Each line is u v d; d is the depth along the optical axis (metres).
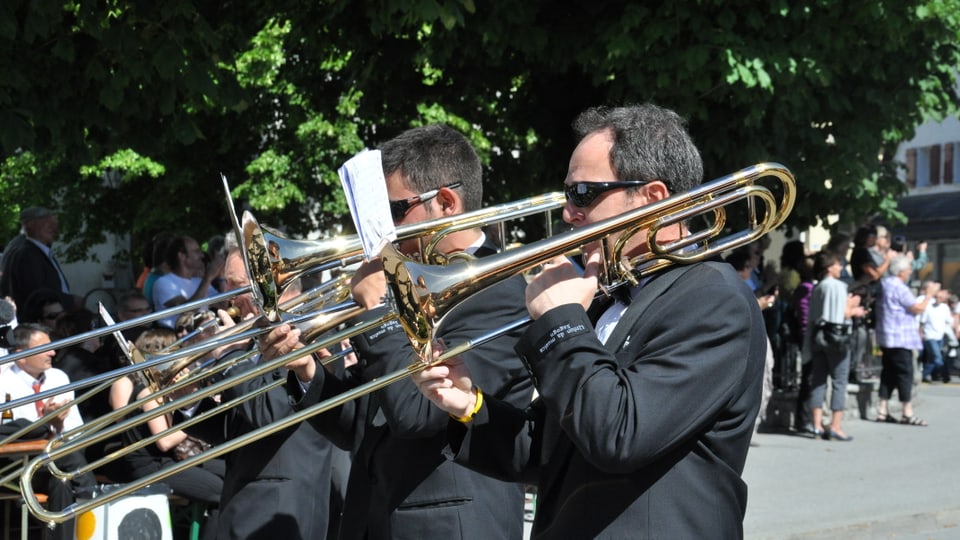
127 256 41.00
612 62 14.44
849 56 15.53
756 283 19.31
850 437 19.80
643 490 3.92
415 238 5.25
